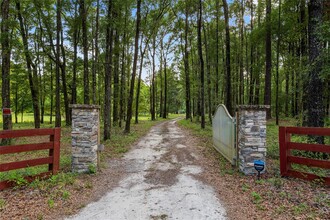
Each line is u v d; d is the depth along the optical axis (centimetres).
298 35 1111
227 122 676
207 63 1861
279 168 559
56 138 520
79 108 549
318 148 457
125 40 1611
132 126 1866
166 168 618
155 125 2058
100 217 341
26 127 1838
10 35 923
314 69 628
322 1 627
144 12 1648
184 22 2041
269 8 1434
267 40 1478
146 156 769
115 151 837
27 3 1152
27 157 742
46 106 2623
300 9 1075
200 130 1428
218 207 371
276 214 335
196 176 541
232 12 1834
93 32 1362
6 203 375
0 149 429
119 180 517
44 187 442
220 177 526
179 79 2911
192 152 827
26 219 329
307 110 688
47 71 2002
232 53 2105
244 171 531
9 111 882
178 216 342
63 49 1561
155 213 352
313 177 459
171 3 1727
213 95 2206
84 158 551
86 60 1053
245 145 529
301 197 385
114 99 1661
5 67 890
